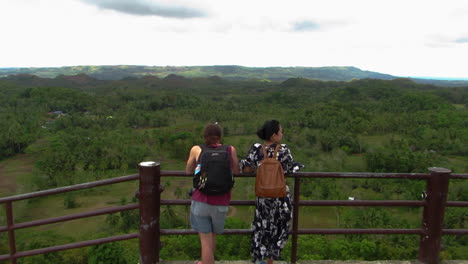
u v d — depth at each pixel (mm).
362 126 109062
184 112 165250
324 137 84812
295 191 3236
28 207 50875
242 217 41594
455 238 32625
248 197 45406
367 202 3264
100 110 168625
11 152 85250
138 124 135625
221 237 23688
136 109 180500
